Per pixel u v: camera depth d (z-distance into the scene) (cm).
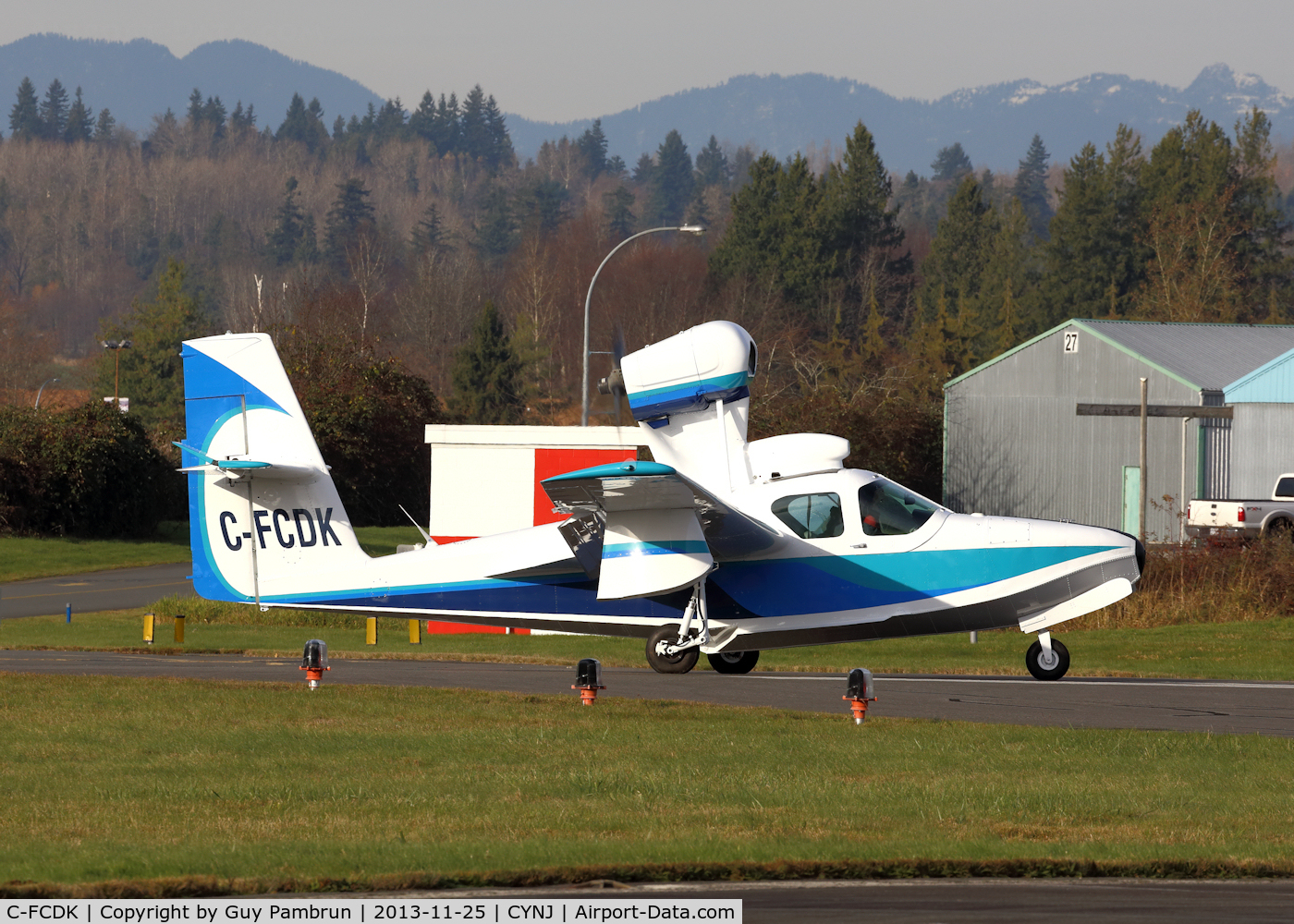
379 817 3225
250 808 3316
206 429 6450
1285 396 14738
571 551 6269
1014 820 3231
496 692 5238
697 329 6406
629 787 3566
